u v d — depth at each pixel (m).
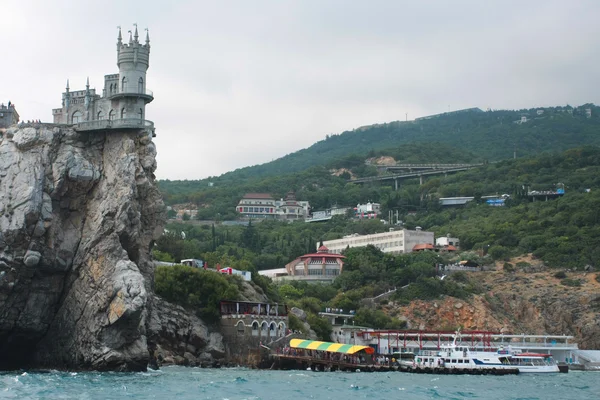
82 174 162.25
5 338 159.12
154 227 170.88
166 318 182.75
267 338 195.50
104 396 113.75
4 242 152.25
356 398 127.69
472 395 139.75
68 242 160.75
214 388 130.50
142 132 170.62
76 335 157.38
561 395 145.25
